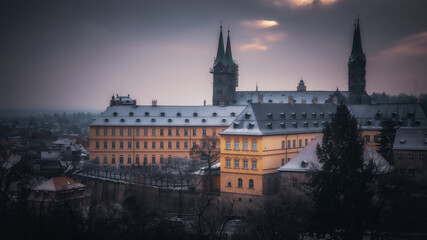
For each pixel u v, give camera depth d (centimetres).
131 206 12119
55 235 8156
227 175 13925
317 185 9406
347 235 8019
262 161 13288
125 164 19875
